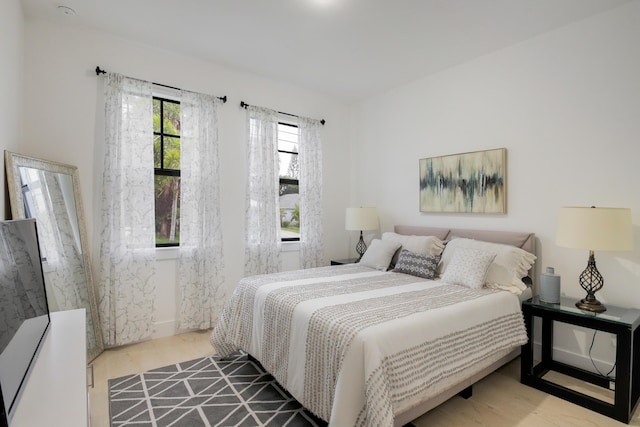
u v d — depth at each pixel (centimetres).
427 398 175
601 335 254
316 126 440
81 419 102
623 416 198
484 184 326
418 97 394
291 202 438
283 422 194
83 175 286
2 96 203
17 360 119
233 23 275
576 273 269
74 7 254
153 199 314
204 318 337
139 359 277
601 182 255
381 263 343
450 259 306
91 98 290
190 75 342
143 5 251
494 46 310
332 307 201
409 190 407
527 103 297
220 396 221
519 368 271
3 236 123
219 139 361
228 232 367
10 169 218
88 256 283
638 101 238
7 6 209
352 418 155
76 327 176
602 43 254
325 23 273
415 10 253
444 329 190
